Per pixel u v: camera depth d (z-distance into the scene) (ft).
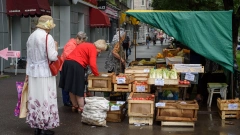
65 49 26.55
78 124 23.82
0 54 46.57
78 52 25.16
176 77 24.35
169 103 23.53
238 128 22.99
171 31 26.53
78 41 27.02
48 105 20.21
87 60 25.25
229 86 29.45
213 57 26.21
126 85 25.52
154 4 95.96
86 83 28.81
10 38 55.06
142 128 22.91
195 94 33.94
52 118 20.43
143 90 25.40
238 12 32.30
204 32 26.21
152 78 24.43
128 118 25.49
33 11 50.44
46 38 19.77
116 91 25.61
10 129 22.54
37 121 20.21
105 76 25.89
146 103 23.40
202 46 26.23
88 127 23.13
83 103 26.27
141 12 26.78
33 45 19.94
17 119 25.03
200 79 31.24
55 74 20.21
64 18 75.66
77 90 25.16
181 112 23.17
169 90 27.14
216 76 31.04
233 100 25.43
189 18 26.25
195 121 23.66
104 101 23.36
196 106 22.98
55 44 20.98
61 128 22.84
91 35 99.50
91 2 91.35
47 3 54.49
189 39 26.30
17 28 55.77
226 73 30.45
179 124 23.22
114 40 29.86
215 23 26.12
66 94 28.99
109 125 23.66
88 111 23.34
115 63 29.99
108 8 114.73
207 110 27.91
